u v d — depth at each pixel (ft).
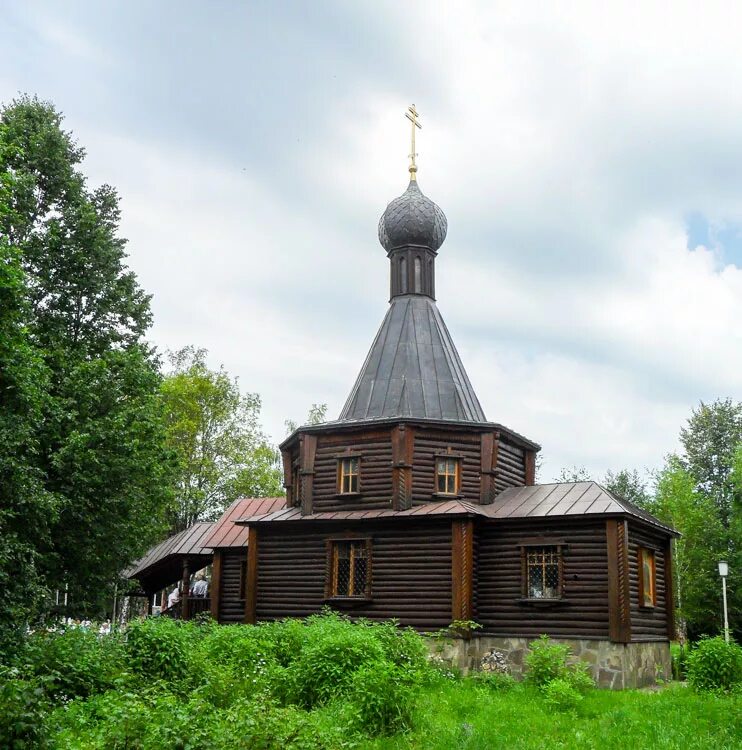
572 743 47.93
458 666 79.10
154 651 57.93
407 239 106.42
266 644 65.51
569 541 81.20
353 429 92.02
